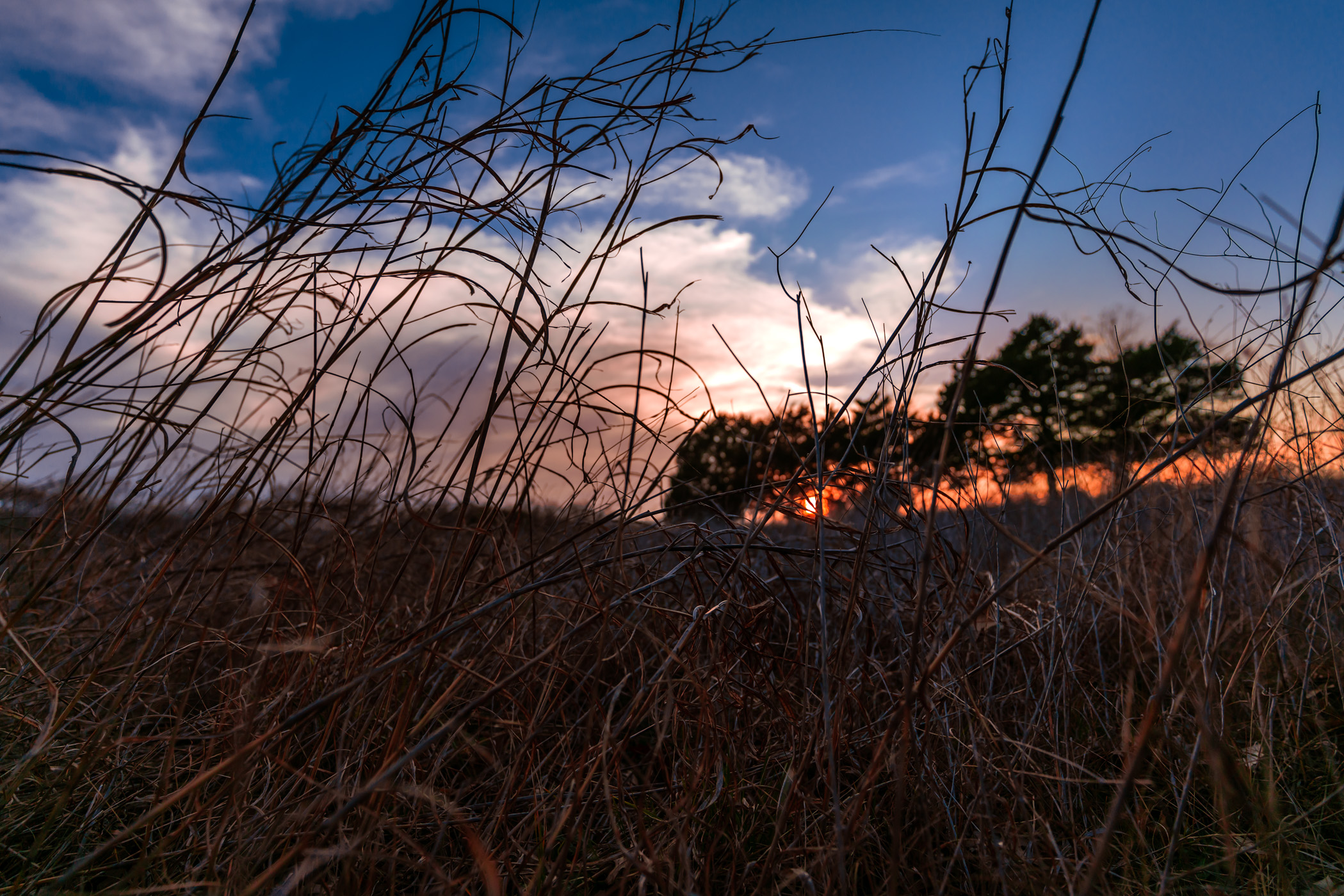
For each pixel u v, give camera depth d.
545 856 1.11
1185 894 1.28
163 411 1.40
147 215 1.28
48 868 1.18
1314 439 2.00
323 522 2.59
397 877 1.24
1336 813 1.41
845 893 0.98
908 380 1.46
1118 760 1.60
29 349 1.31
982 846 1.24
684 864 1.10
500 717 1.52
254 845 1.18
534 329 1.42
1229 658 1.92
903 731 1.27
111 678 1.67
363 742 1.30
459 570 1.42
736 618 1.53
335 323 1.63
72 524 1.68
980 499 1.82
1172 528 1.93
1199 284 0.86
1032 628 1.70
